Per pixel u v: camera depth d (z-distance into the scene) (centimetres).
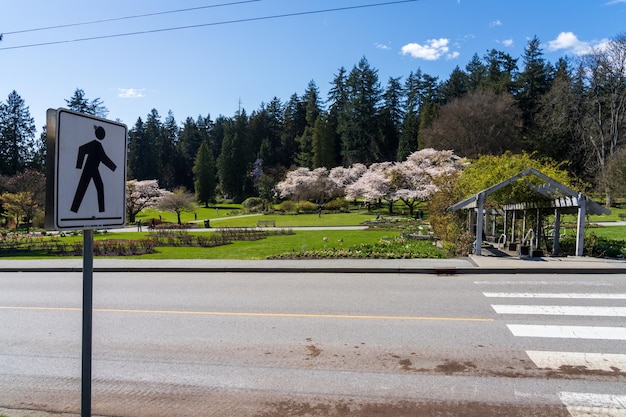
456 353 562
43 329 717
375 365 527
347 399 439
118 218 295
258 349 593
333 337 637
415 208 6066
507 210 1908
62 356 588
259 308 829
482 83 7050
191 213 7062
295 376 500
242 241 2405
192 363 548
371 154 8375
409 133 7800
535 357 543
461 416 399
